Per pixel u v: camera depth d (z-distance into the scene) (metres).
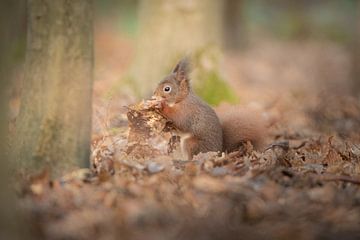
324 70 31.14
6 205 8.30
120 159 10.66
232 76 26.33
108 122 12.95
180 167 10.53
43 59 10.02
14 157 10.16
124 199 9.12
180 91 12.00
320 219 8.70
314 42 47.25
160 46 17.89
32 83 10.08
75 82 10.05
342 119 17.42
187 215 8.59
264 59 36.75
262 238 8.15
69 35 10.00
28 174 10.02
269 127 14.62
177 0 17.84
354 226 8.59
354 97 21.78
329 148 11.85
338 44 45.16
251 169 10.36
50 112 9.98
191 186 9.43
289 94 21.88
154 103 11.96
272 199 9.16
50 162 10.02
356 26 24.14
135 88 17.89
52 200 9.11
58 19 9.97
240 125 12.39
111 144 11.57
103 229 8.25
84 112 10.16
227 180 9.69
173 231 8.21
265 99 20.70
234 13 38.56
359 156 11.95
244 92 22.28
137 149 11.43
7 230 8.19
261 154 11.61
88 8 10.12
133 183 9.64
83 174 9.96
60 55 9.97
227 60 33.06
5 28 8.79
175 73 12.20
